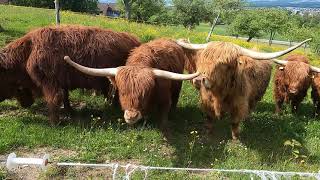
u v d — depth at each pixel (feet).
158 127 8.10
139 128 8.08
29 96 8.93
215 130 8.44
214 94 7.35
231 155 7.28
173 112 9.10
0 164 6.60
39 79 8.09
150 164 6.82
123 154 7.11
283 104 10.53
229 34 66.39
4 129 7.78
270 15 63.16
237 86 7.39
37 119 8.50
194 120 8.93
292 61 9.98
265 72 9.27
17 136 7.50
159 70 7.06
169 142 7.76
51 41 7.98
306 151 7.66
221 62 6.77
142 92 6.59
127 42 8.74
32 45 8.13
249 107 8.77
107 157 7.07
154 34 22.07
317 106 10.26
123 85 6.66
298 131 8.74
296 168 6.93
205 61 6.88
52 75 8.03
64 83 8.18
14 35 15.57
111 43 8.38
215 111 7.65
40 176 6.34
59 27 8.27
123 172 6.57
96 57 8.20
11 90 8.55
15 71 8.32
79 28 8.32
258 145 7.81
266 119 9.22
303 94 10.16
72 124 8.23
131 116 6.50
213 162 7.04
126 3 74.59
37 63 7.96
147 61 7.48
